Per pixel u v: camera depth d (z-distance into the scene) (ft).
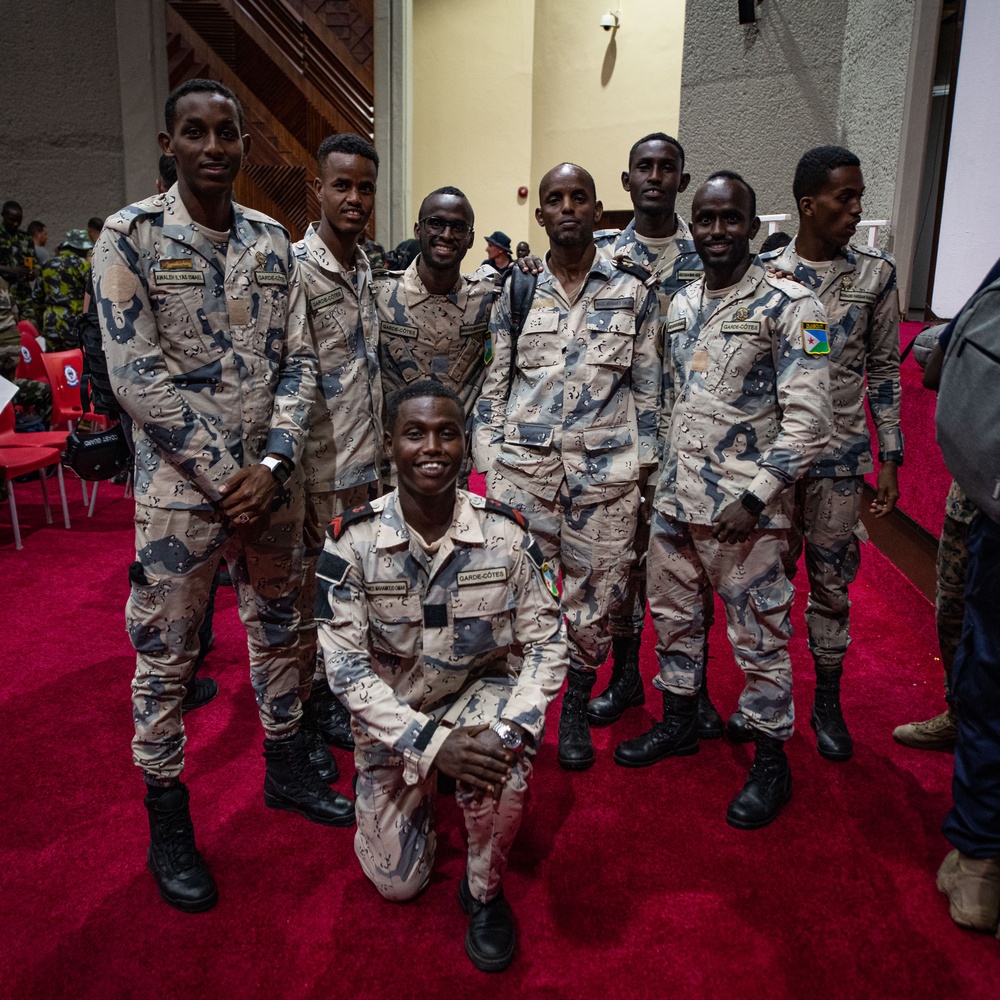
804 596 12.84
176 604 6.41
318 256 8.09
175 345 6.31
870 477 15.58
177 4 22.71
